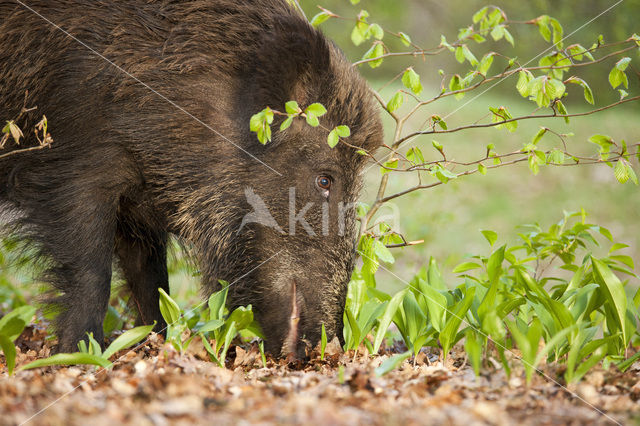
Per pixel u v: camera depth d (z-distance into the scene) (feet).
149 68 27.32
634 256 75.10
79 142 27.12
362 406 18.20
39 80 27.22
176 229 29.94
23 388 18.94
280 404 18.40
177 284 49.24
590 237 29.04
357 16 28.86
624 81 26.40
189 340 24.45
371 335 30.25
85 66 26.91
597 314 28.78
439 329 25.27
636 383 21.90
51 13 27.30
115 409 17.04
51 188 27.27
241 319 25.27
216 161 28.12
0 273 40.45
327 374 23.09
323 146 27.96
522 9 138.51
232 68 27.99
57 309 27.09
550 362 24.52
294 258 27.73
